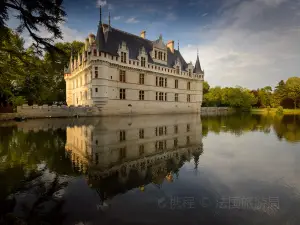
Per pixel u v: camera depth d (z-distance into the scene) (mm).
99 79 35125
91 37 43125
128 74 40125
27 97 36125
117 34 42375
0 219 4750
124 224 4590
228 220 4754
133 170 8219
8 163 8883
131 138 15172
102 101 35531
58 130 18500
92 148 11828
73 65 51094
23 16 5844
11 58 8219
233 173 7879
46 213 5012
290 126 24219
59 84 58969
